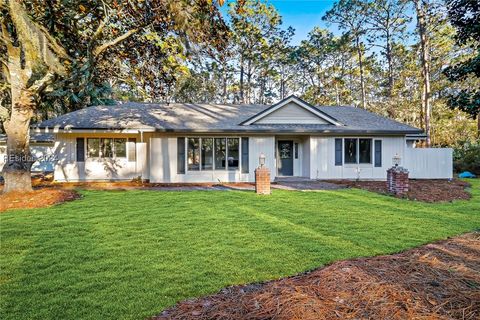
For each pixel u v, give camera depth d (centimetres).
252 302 304
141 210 780
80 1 912
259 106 1867
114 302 320
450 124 2797
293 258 443
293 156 1630
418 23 2402
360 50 3272
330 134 1491
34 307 312
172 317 289
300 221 667
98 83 1209
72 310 305
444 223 652
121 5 895
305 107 1511
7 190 966
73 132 1313
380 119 1708
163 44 963
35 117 2041
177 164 1428
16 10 754
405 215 732
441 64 2662
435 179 1538
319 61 3841
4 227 615
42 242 522
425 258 409
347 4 3041
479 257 412
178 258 446
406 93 3209
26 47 795
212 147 1448
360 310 277
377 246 493
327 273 363
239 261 432
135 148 1481
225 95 3662
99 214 734
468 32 786
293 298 303
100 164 1460
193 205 847
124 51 1080
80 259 443
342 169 1512
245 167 1466
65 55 904
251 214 736
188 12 771
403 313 270
